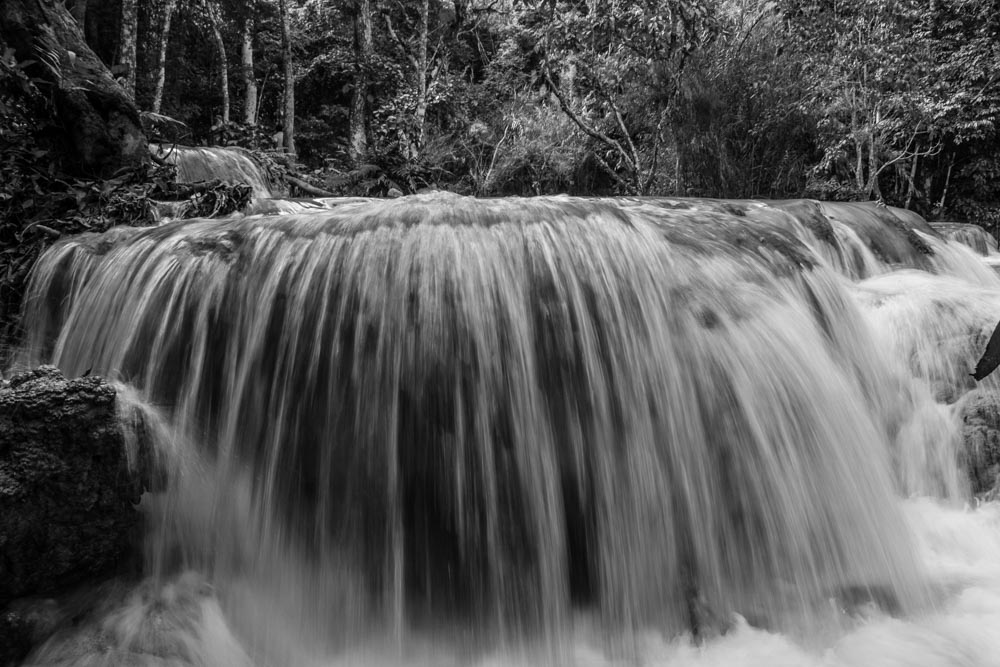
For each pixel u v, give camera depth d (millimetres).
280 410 3594
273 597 3508
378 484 3475
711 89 11484
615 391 3721
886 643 3375
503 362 3576
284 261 3814
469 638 3459
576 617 3586
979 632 3428
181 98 22453
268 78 24141
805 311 4480
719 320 4074
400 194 12406
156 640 3014
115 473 3043
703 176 11883
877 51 11328
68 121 6598
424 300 3590
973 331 4816
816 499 3941
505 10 18984
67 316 4402
